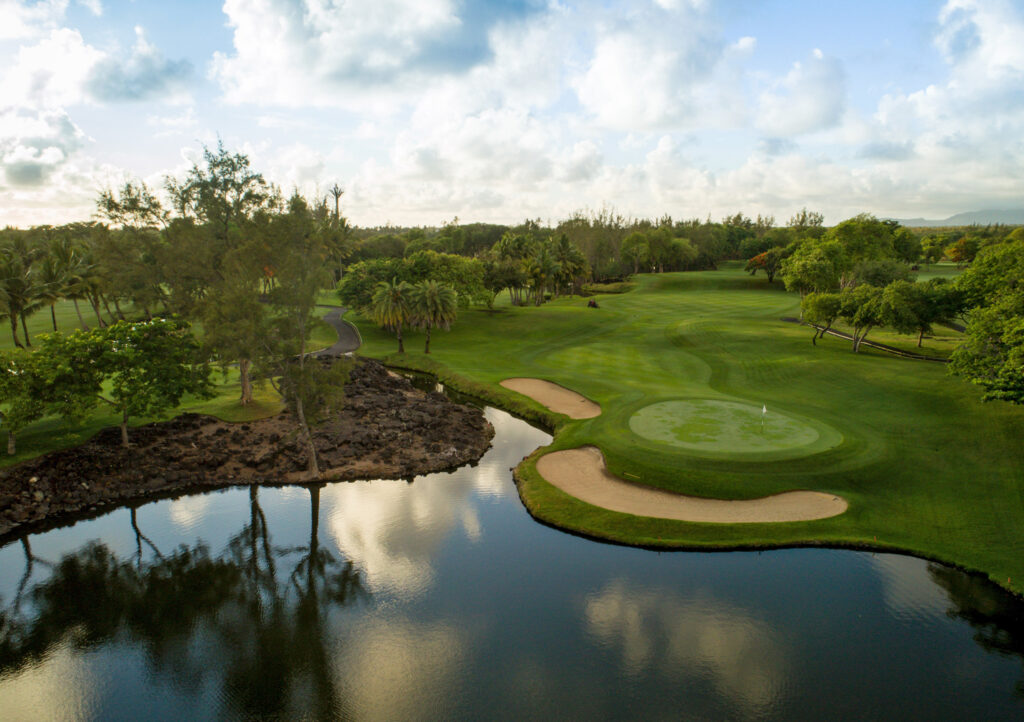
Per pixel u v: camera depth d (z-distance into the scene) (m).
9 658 20.70
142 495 33.69
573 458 37.00
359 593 24.00
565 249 125.88
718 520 28.47
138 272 51.31
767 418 41.97
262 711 17.86
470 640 20.72
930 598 22.58
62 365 33.12
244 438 41.06
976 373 38.38
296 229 34.31
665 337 77.06
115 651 21.05
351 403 49.78
